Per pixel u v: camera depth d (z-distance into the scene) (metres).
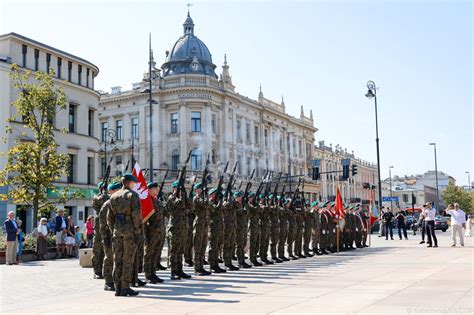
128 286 10.43
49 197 37.91
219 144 57.38
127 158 59.12
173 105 55.97
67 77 42.34
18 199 29.12
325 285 11.27
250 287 11.20
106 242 11.44
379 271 13.94
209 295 10.12
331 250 22.72
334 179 94.88
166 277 13.78
